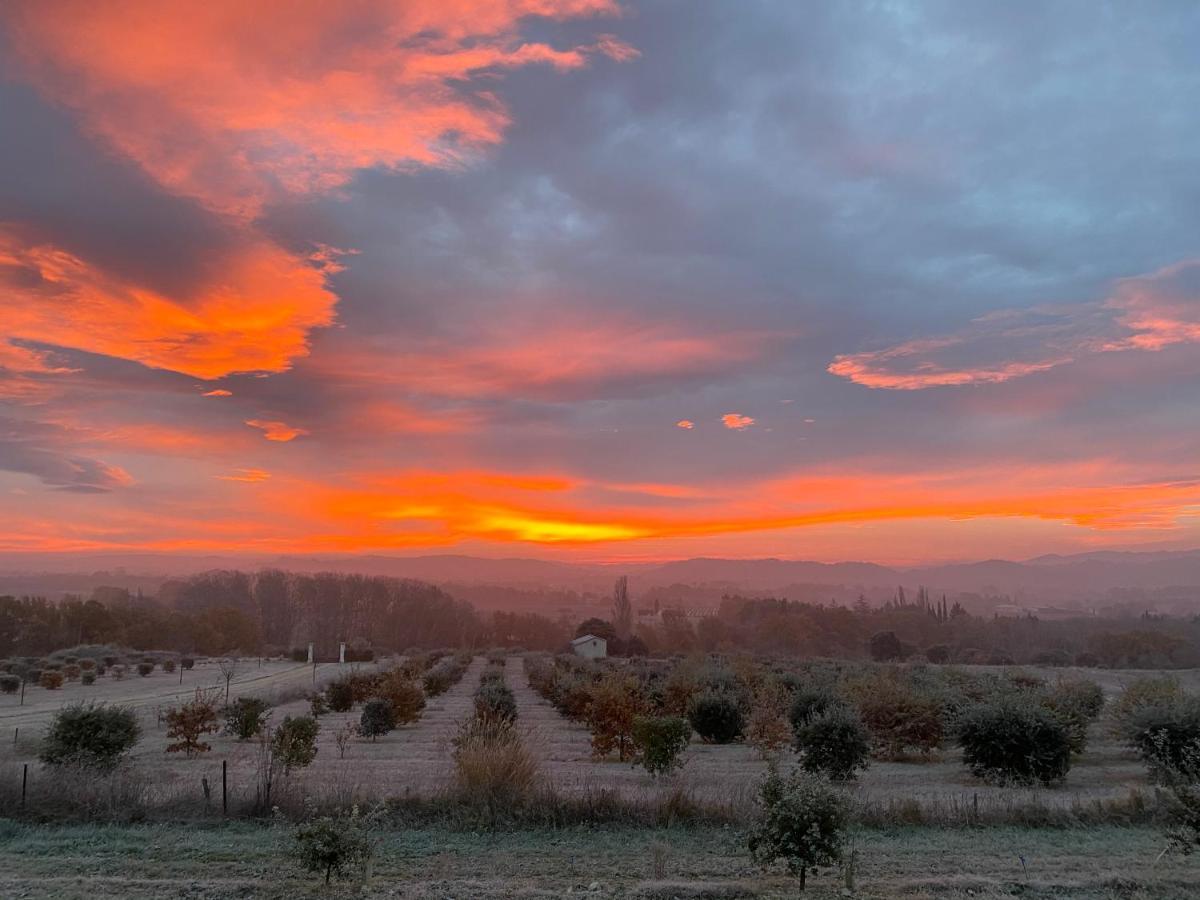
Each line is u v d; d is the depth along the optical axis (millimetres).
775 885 9242
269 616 129875
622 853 10703
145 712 35594
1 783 12734
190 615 107500
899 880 9484
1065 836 11797
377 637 128250
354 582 134875
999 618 123500
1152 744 18266
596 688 27266
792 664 62062
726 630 120875
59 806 12539
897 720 23703
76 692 47500
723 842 11266
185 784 14828
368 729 28578
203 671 70250
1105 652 90000
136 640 95062
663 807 12398
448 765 20438
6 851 10656
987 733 18766
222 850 10664
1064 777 18969
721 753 24484
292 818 12234
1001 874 9781
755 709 26719
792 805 9234
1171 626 111375
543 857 10508
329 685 43031
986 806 13156
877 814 12688
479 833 11719
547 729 31734
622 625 115938
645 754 18547
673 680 33656
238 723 27219
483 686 41156
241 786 14328
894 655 95125
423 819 12250
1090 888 9203
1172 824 10992
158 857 10398
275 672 70438
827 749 18844
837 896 8844
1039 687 31625
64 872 9758
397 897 8836
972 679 36656
